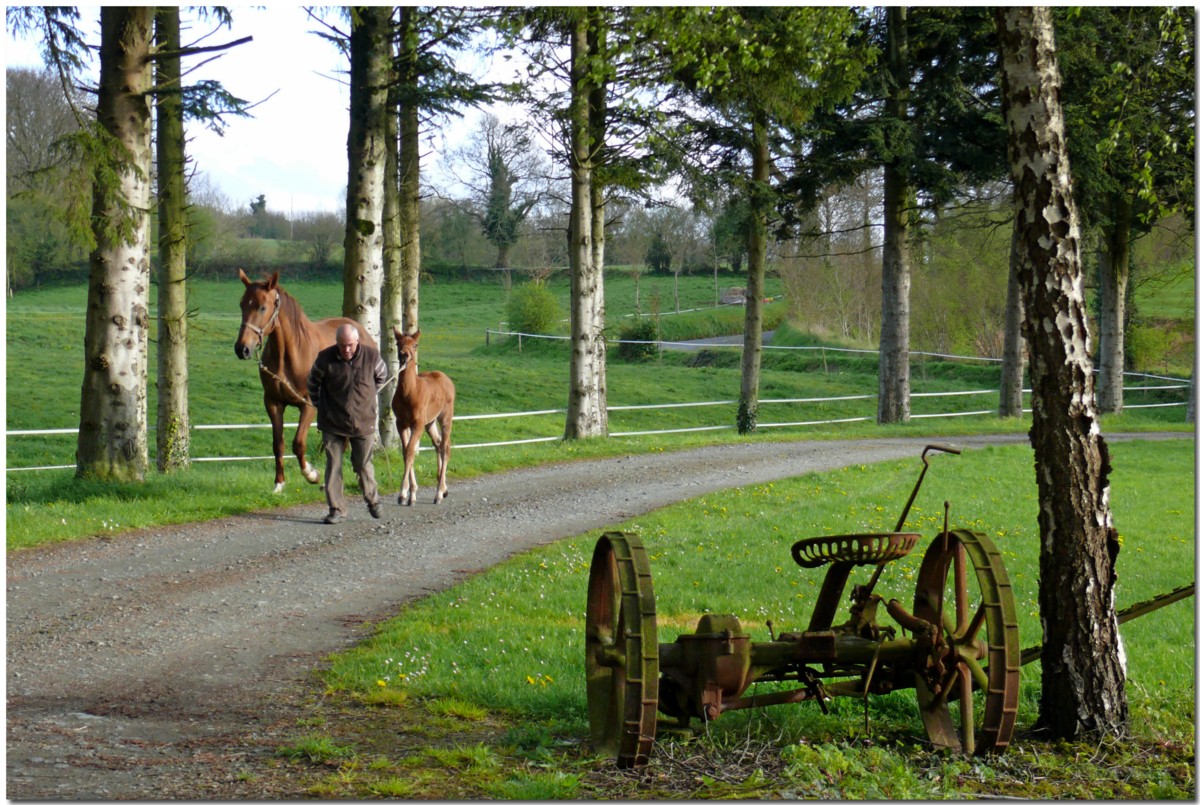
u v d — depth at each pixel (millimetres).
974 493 17062
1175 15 10219
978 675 5289
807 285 57750
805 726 5809
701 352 53812
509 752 5309
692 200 22969
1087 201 25391
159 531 11898
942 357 50094
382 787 4609
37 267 60688
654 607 4992
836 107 26219
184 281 17156
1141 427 30000
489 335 56969
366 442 12695
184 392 17109
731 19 12352
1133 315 44406
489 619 8484
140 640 7926
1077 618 5711
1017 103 5867
